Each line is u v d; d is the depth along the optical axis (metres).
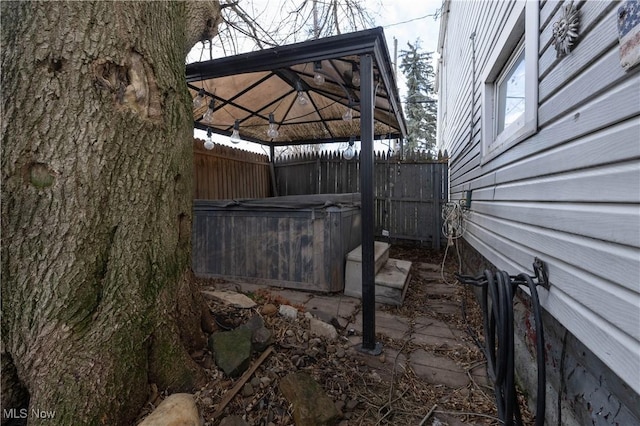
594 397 1.17
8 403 1.23
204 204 3.97
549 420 1.57
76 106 1.24
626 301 0.95
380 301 3.27
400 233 6.32
